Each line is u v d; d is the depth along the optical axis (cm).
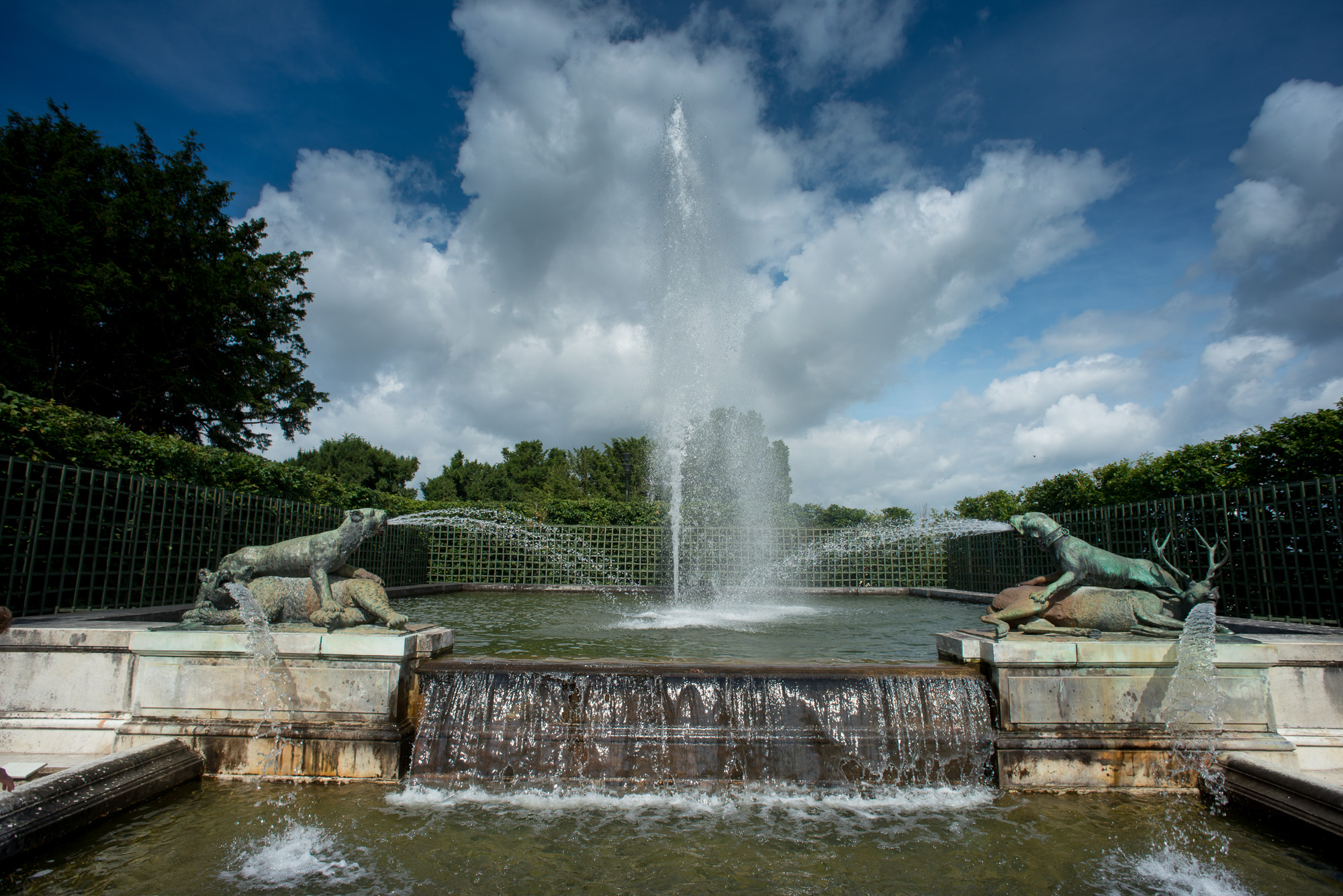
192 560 831
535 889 323
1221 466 979
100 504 695
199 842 367
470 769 461
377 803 423
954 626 891
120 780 399
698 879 334
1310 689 466
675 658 562
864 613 1094
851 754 464
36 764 400
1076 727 463
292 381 2352
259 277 2050
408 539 1506
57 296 1450
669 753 462
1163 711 461
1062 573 502
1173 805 431
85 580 684
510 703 475
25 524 629
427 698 482
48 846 348
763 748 464
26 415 659
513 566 1623
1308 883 337
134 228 1623
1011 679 468
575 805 426
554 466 4400
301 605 489
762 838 383
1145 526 934
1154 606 480
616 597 1434
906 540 1609
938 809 425
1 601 597
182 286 1686
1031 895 322
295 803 420
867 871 344
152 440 847
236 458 1012
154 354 1709
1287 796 391
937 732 468
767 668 484
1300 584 693
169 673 466
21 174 1569
